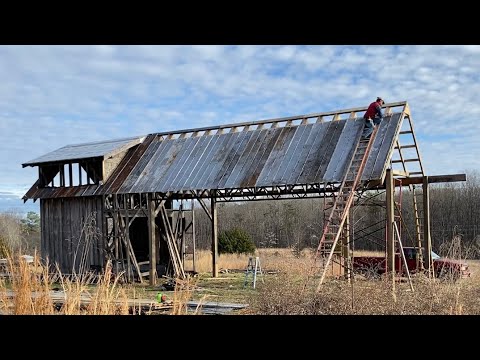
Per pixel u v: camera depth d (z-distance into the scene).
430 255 18.50
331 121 18.95
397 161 18.48
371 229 33.03
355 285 10.42
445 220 34.44
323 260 14.14
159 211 21.78
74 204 22.25
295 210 39.97
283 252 32.34
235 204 45.25
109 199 21.53
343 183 15.88
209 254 31.52
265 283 11.43
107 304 5.64
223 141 20.91
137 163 22.00
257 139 20.05
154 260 19.97
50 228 22.88
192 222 22.27
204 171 19.77
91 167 22.16
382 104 17.89
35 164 23.08
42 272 5.88
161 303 8.93
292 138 19.14
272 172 18.05
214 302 12.92
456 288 10.32
